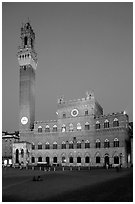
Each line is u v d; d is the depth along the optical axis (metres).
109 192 43.19
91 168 103.62
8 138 160.00
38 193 43.56
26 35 150.88
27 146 131.75
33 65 149.88
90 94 124.81
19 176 74.62
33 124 144.12
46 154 131.38
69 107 129.62
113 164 110.94
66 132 127.94
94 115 122.12
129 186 48.88
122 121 111.56
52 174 80.06
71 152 124.44
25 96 143.50
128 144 117.81
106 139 115.31
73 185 52.53
